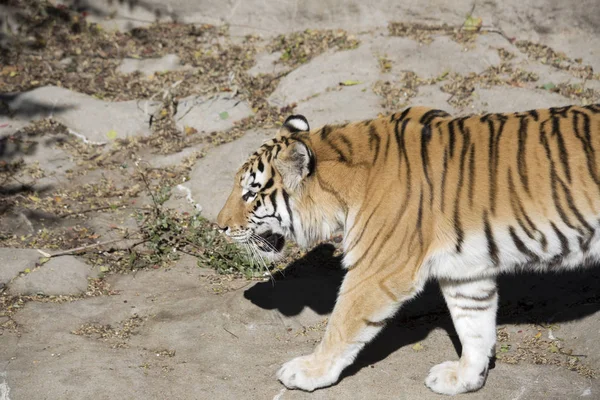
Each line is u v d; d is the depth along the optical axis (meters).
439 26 14.18
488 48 13.52
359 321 6.93
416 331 8.34
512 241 6.78
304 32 14.63
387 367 7.66
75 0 15.29
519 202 6.70
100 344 8.12
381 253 6.85
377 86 12.87
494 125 6.95
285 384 7.21
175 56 14.41
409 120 7.18
